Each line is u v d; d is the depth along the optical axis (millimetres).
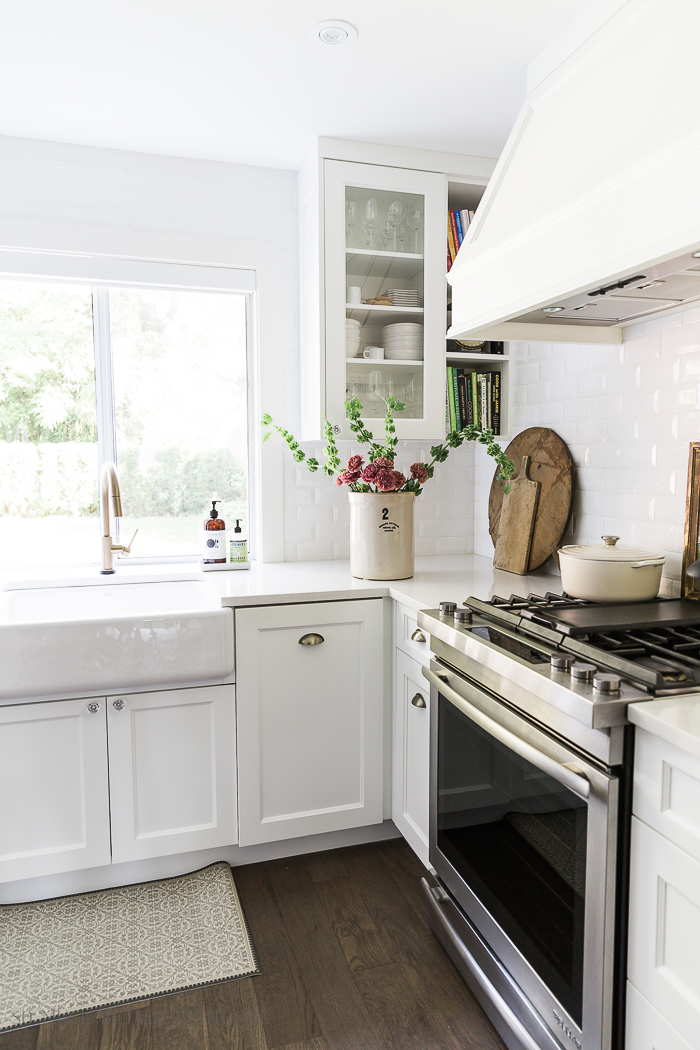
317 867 2287
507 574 2525
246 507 2910
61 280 2572
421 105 2221
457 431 2689
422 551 3004
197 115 2281
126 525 2783
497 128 2373
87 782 2027
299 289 2766
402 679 2211
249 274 2736
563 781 1263
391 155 2496
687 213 1117
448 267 2596
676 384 1896
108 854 2066
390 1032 1625
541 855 1389
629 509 2098
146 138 2453
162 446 2793
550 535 2408
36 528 2699
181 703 2096
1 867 1980
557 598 1812
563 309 1807
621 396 2115
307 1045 1588
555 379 2453
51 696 1979
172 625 2023
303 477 2854
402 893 2143
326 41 1867
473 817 1684
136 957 1860
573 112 1556
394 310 2525
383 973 1808
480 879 1646
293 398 2812
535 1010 1430
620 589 1754
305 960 1855
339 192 2438
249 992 1744
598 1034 1218
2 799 1972
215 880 2186
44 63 1964
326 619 2219
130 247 2553
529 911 1436
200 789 2143
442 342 2574
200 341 2793
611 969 1212
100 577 2523
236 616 2125
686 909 1072
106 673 1980
